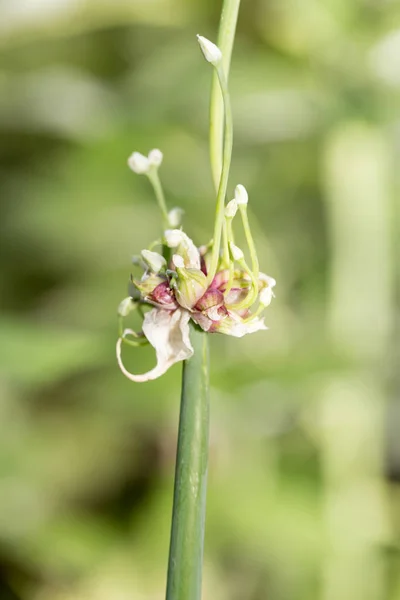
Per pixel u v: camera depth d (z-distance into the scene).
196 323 0.58
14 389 1.50
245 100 1.35
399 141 1.42
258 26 1.37
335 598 1.30
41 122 1.63
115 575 1.37
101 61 1.76
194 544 0.57
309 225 1.60
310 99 1.34
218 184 0.60
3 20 1.61
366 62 1.33
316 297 1.54
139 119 1.57
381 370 1.36
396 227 1.46
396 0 1.30
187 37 1.53
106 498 1.52
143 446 1.56
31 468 1.42
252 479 1.38
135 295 0.59
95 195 1.58
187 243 0.58
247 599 1.35
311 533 1.30
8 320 1.16
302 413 1.37
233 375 1.28
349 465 1.35
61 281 1.76
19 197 1.69
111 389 1.29
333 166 1.37
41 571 1.37
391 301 1.42
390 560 1.32
